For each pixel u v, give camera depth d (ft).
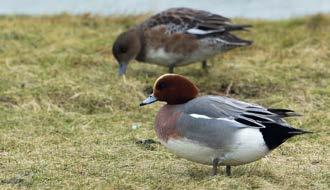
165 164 33.09
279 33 59.26
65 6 72.49
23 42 55.57
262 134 28.66
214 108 29.48
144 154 34.60
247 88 46.44
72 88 44.83
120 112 42.24
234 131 28.78
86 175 31.55
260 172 31.63
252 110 29.40
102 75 48.37
